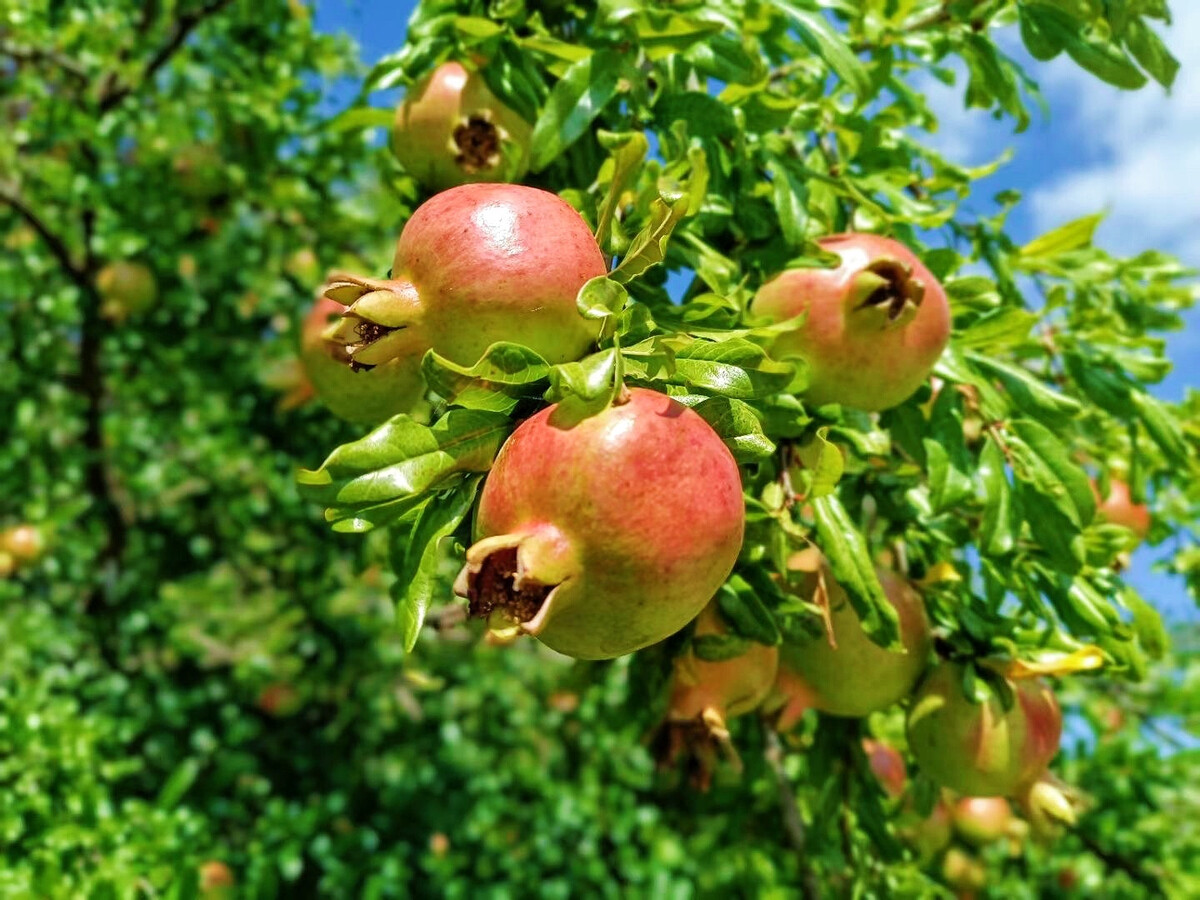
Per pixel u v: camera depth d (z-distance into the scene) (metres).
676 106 0.38
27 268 1.06
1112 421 0.56
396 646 1.12
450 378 0.26
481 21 0.37
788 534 0.34
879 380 0.35
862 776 0.47
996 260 0.50
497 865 1.08
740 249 0.39
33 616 0.95
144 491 1.10
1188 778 0.87
